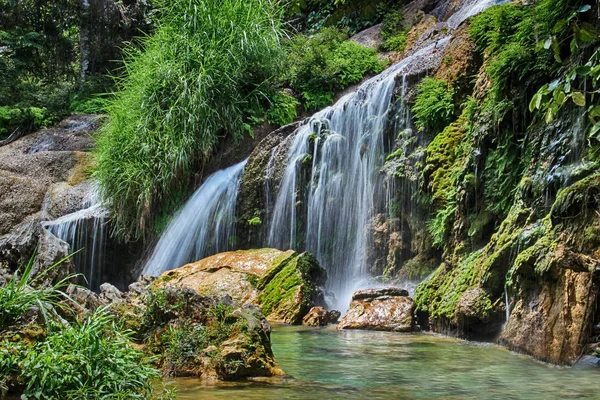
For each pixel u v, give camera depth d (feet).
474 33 34.50
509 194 26.81
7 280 17.72
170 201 47.26
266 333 17.11
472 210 28.43
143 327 17.28
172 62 49.98
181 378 15.71
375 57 56.13
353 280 36.58
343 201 38.63
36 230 20.11
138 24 78.07
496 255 23.63
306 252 34.01
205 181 47.47
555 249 20.35
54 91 72.69
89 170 54.39
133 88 51.52
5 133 67.77
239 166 46.26
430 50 46.29
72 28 88.12
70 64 84.33
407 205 34.55
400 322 27.09
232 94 50.03
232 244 43.09
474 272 25.48
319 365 18.30
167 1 55.83
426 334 25.86
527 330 20.65
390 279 34.17
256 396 13.88
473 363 18.84
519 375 17.06
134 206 47.29
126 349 13.34
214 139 48.32
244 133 49.83
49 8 79.87
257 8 53.88
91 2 76.07
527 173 25.30
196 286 33.78
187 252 44.52
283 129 44.14
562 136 23.89
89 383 12.24
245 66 51.90
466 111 33.04
